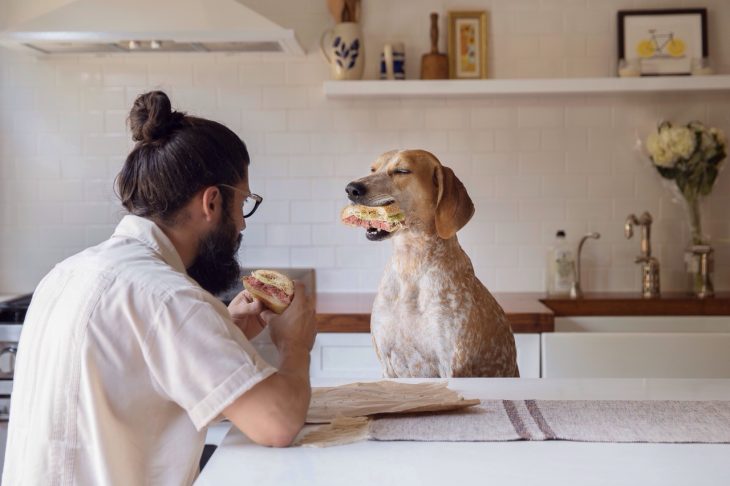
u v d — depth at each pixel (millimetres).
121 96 3430
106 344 1027
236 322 1261
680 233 3424
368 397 1261
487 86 3168
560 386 1398
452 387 1397
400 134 3430
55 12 2756
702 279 3244
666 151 3160
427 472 929
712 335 2721
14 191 3463
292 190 3459
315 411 1188
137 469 1054
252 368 1017
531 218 3443
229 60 3426
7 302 2873
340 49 3203
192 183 1148
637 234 3441
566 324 3139
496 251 3457
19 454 1095
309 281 3396
